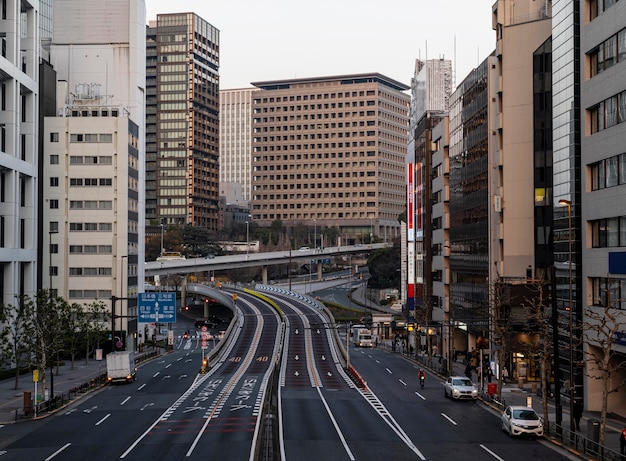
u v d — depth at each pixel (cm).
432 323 11156
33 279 10219
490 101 9012
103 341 12031
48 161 13162
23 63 11131
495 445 4419
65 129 13175
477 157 9688
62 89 14100
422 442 4512
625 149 5319
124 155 13175
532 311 7694
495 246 8919
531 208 8262
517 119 8331
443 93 13575
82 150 13175
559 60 6719
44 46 14775
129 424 5266
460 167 10794
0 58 9050
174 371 9394
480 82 9512
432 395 6938
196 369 9619
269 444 4331
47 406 5994
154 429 5019
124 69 14525
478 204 9600
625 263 5234
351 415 5638
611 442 4450
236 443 4438
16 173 9556
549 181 8006
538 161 8050
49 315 7944
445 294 11769
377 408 6038
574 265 6197
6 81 9569
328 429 4978
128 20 14612
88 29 14600
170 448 4319
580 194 6209
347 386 7706
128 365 7969
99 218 13112
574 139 6262
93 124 13188
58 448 4400
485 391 7012
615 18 5475
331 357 11081
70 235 13100
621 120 5412
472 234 9962
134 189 13912
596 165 5866
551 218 7969
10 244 9400
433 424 5212
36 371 6081
